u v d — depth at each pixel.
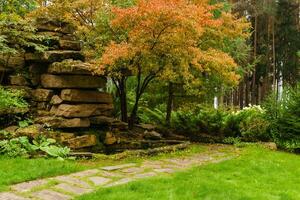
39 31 12.77
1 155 9.40
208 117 15.39
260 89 36.19
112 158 10.25
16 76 12.35
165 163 9.96
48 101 12.05
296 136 13.59
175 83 14.71
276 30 36.34
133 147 12.30
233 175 8.95
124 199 6.76
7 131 10.70
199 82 13.12
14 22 12.28
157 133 14.27
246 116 15.13
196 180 8.07
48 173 8.20
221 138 14.69
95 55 12.13
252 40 35.59
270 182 8.63
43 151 9.99
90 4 12.54
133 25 11.18
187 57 11.86
